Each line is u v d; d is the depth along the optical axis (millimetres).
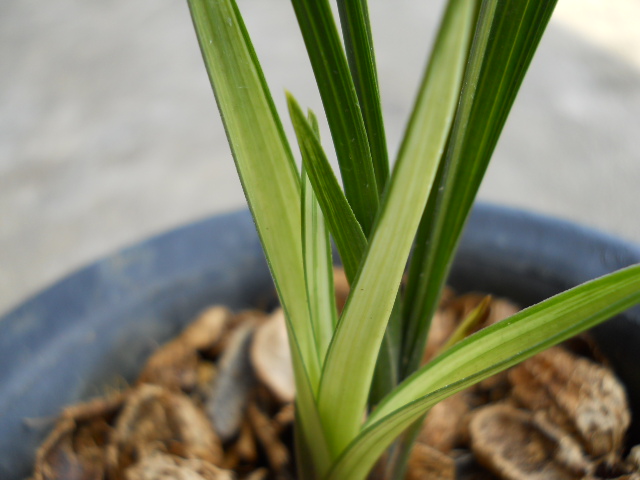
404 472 210
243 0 686
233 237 256
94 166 513
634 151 488
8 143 542
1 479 213
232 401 243
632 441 226
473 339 162
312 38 148
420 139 125
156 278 247
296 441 191
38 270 430
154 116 561
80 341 233
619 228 433
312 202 166
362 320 162
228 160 513
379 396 190
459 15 106
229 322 256
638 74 557
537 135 505
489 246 248
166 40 657
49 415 223
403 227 144
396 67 582
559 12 624
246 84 157
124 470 221
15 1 731
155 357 245
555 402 229
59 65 631
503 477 222
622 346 229
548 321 155
